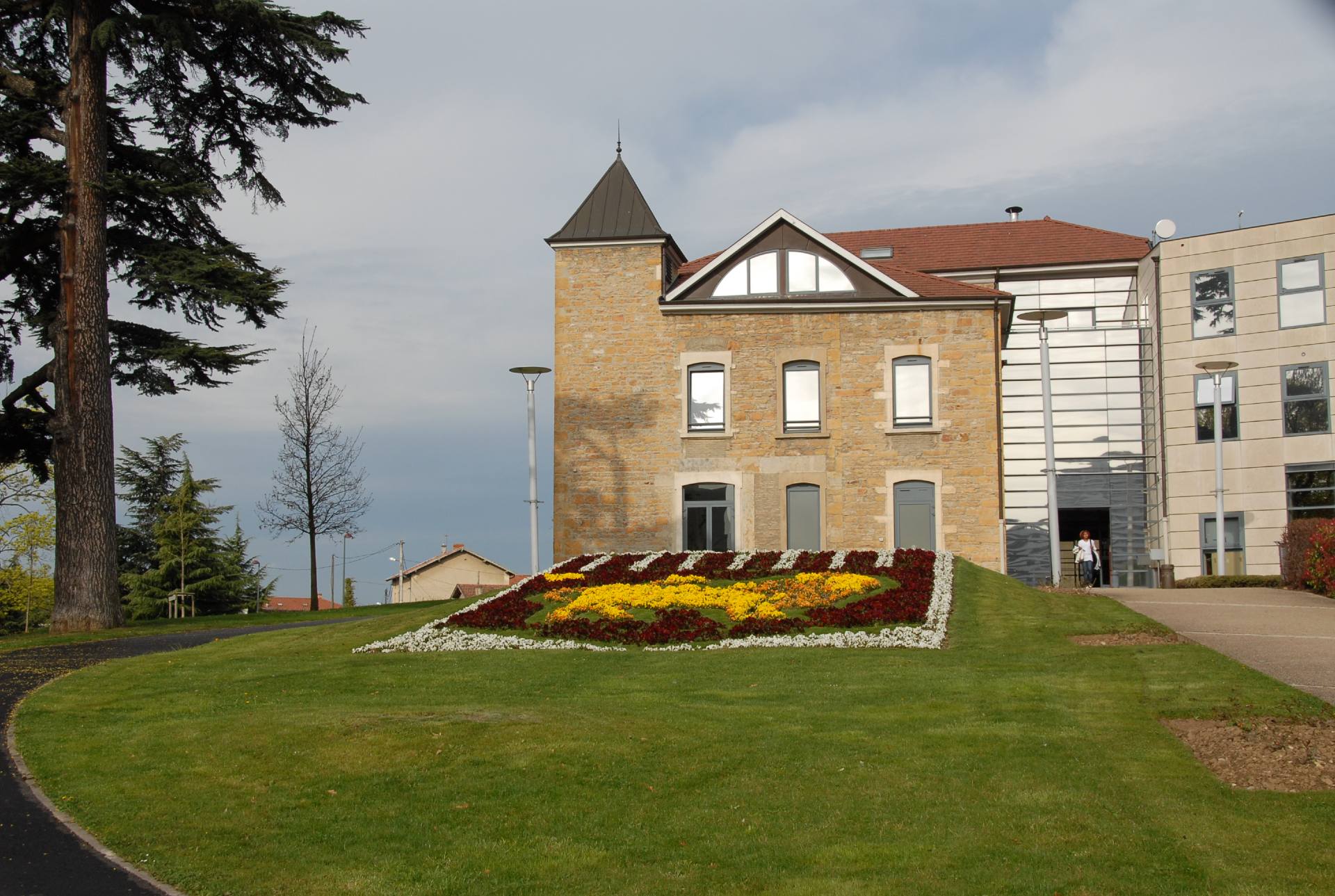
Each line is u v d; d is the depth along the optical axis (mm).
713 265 34250
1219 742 12656
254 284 29094
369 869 9758
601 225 34656
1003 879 9125
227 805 11305
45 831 10641
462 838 10414
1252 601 25812
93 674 18828
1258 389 40125
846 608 22422
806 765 12211
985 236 47969
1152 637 19688
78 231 28125
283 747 13016
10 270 30141
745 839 10219
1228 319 40781
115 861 9938
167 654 21344
